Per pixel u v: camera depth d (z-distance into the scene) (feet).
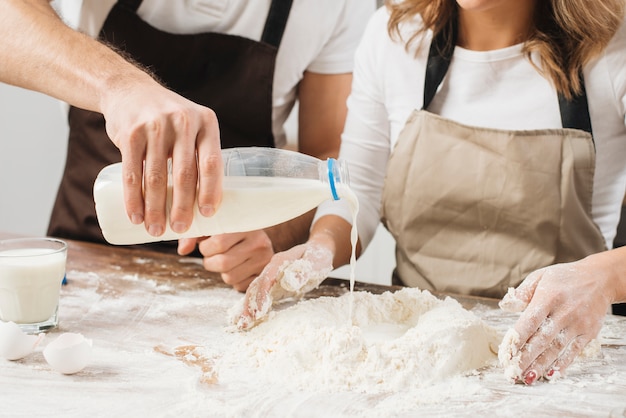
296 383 3.72
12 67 4.68
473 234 5.77
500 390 3.69
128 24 6.49
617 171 5.67
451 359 3.88
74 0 6.57
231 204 3.98
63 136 10.56
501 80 5.72
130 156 3.73
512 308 4.08
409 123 5.84
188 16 6.56
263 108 6.73
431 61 5.87
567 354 3.84
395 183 5.92
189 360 4.02
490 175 5.58
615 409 3.47
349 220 5.84
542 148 5.47
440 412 3.44
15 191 10.87
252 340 4.26
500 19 5.58
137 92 4.03
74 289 5.17
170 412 3.43
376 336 4.28
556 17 5.35
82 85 4.33
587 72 5.43
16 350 3.94
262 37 6.54
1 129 10.71
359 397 3.60
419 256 5.95
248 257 5.11
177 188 3.72
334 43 6.71
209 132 3.80
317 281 5.00
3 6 4.87
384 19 6.18
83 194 6.97
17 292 4.35
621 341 4.34
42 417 3.36
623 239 7.34
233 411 3.42
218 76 6.68
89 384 3.71
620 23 5.34
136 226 4.06
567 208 5.49
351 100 6.37
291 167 4.09
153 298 5.03
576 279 3.97
